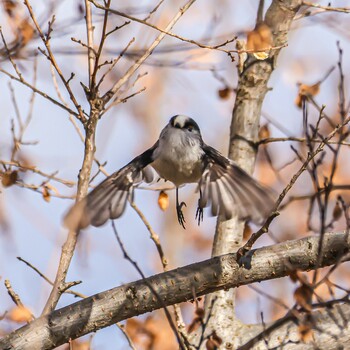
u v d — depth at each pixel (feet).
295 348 33.78
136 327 38.01
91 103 31.53
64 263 30.94
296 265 31.65
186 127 32.89
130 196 31.04
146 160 32.40
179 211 34.99
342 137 28.99
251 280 31.78
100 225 30.07
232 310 37.58
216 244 40.73
